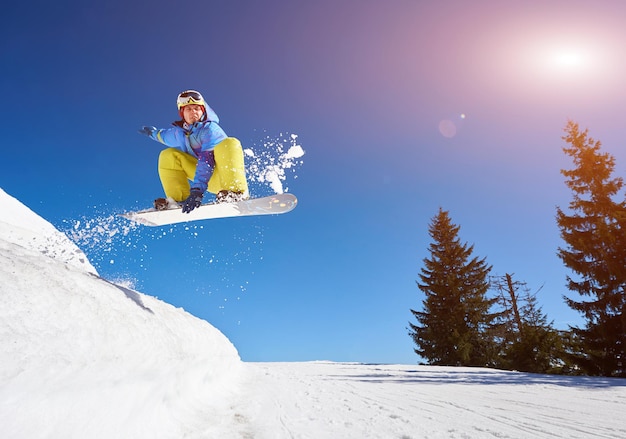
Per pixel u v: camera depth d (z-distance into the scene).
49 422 1.59
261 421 3.50
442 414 3.91
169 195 5.17
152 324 3.03
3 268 1.95
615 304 14.65
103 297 2.55
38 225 6.25
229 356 6.16
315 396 5.28
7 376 1.42
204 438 2.76
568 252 15.87
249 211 5.20
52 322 1.81
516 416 3.77
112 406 2.06
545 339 15.28
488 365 23.80
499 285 27.83
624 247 15.06
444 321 26.02
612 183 16.36
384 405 4.50
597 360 14.48
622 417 3.67
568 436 2.94
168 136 5.30
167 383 2.90
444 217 31.33
